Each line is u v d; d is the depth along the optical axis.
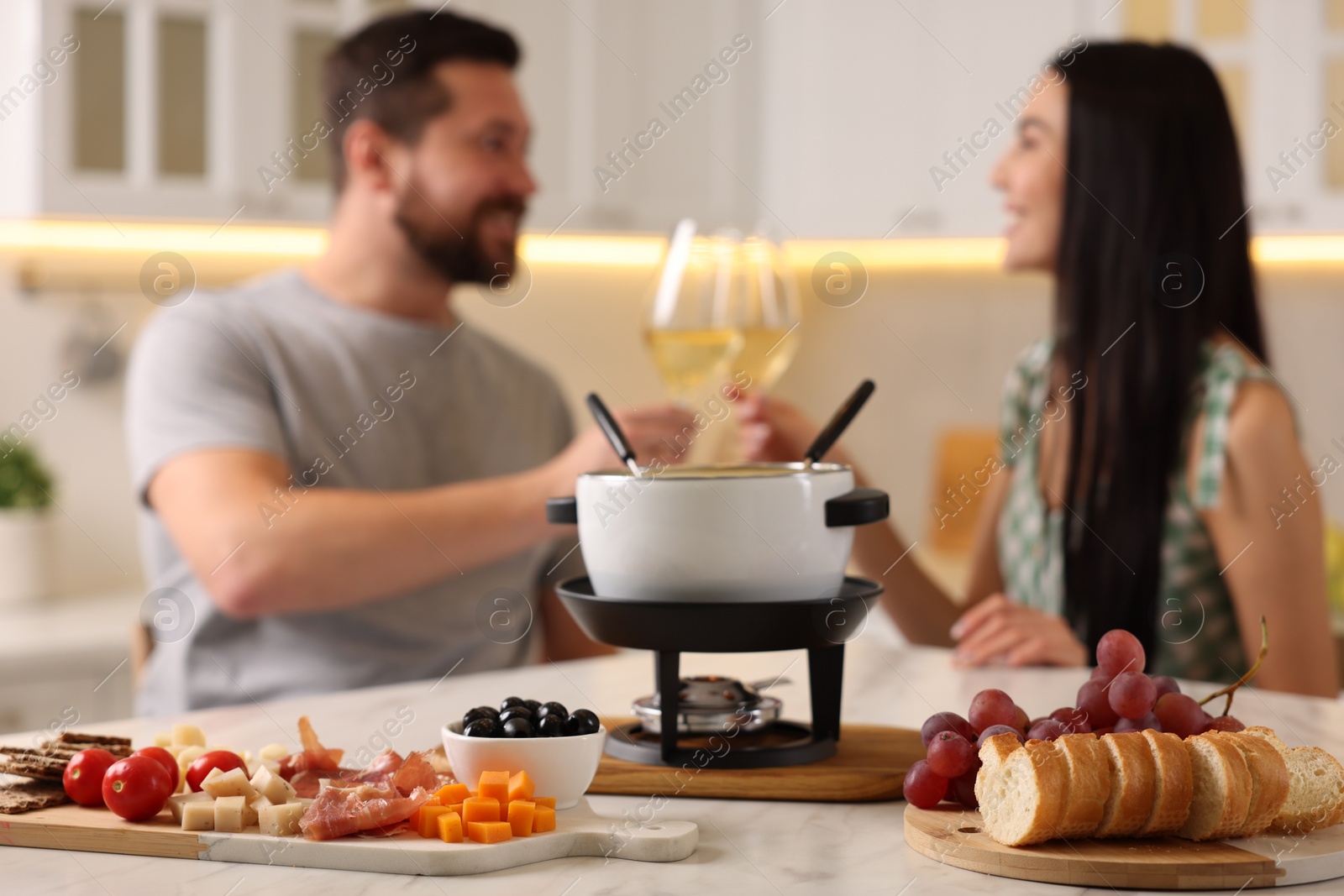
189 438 1.52
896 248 2.96
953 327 3.17
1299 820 0.63
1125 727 0.70
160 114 2.18
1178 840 0.62
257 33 2.23
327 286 1.78
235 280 2.66
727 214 2.73
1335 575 2.17
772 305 1.44
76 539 2.59
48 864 0.65
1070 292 1.55
